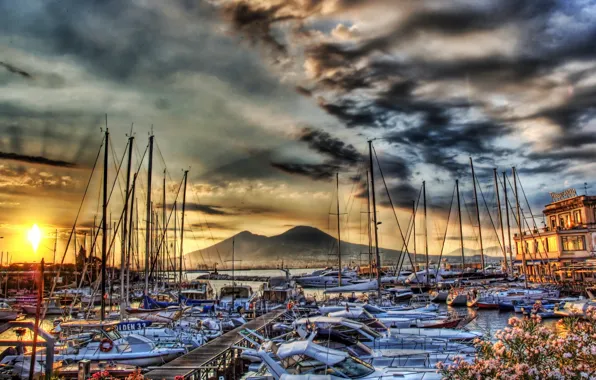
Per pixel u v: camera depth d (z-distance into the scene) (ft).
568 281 199.31
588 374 32.99
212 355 83.51
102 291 111.14
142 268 259.19
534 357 35.22
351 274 303.48
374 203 165.48
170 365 75.87
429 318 111.75
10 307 184.65
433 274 247.09
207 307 151.23
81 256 241.14
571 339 36.60
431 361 67.05
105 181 121.90
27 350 87.04
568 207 243.19
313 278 292.61
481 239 257.14
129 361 81.15
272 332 115.44
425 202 234.79
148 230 150.10
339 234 218.38
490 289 187.73
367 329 78.95
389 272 315.58
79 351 81.25
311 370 54.70
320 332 68.44
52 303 186.80
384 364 65.51
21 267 291.17
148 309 133.49
